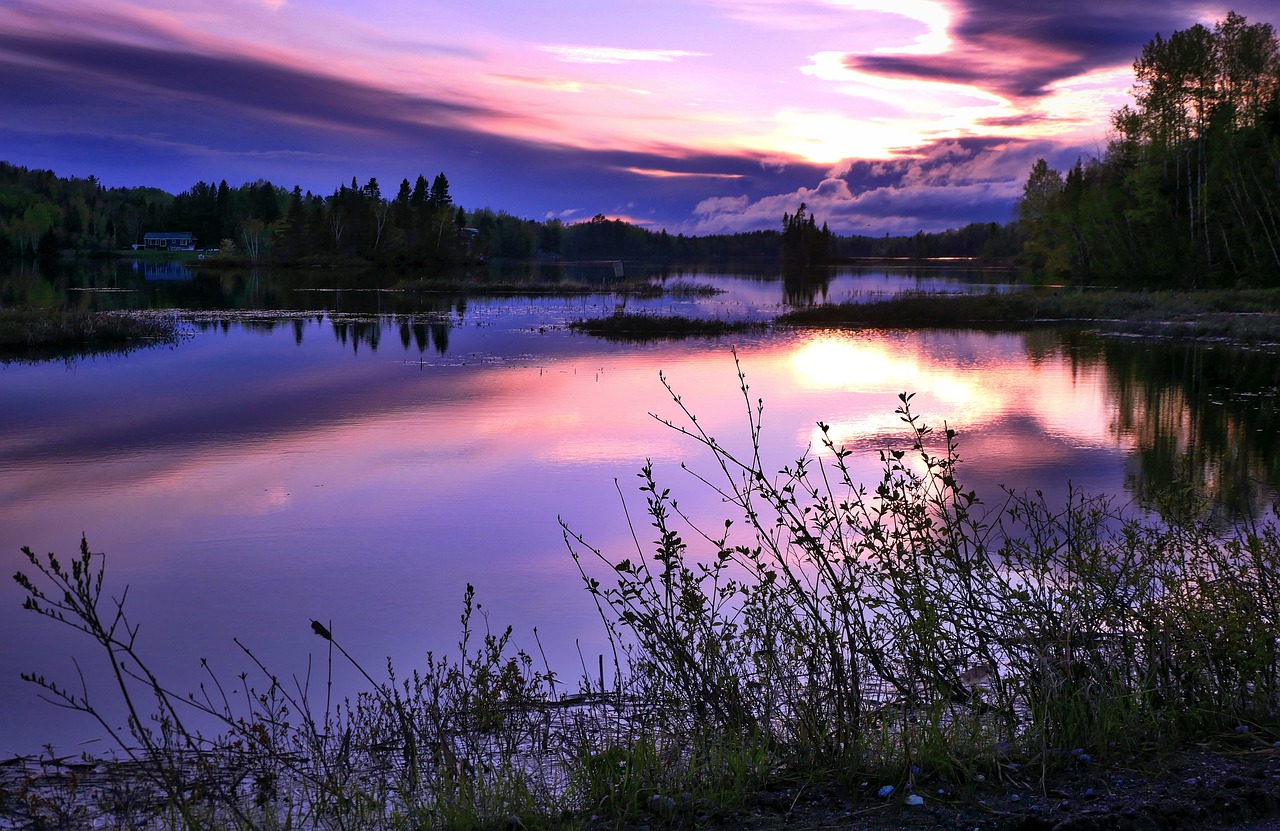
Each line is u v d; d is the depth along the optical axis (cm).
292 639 738
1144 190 6406
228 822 377
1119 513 948
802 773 369
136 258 16850
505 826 340
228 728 557
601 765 380
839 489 1173
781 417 1816
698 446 1536
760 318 4600
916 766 360
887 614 518
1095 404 1991
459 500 1205
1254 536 494
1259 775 344
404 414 1888
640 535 1025
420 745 477
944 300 4644
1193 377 2436
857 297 6334
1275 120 6053
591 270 14062
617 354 3041
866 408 1927
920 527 447
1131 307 4734
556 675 624
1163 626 439
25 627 769
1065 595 459
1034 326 4153
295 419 1836
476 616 780
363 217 13838
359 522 1103
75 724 575
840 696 399
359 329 3984
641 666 498
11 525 1103
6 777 473
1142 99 6488
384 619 783
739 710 410
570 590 849
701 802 342
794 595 452
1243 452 1467
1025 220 9038
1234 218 5797
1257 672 412
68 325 3403
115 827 383
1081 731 387
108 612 809
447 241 13875
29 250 16450
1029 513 561
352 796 389
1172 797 328
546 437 1633
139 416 1875
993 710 416
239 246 17300
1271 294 4828
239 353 3048
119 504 1197
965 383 2327
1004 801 332
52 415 1889
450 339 3547
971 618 452
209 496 1234
